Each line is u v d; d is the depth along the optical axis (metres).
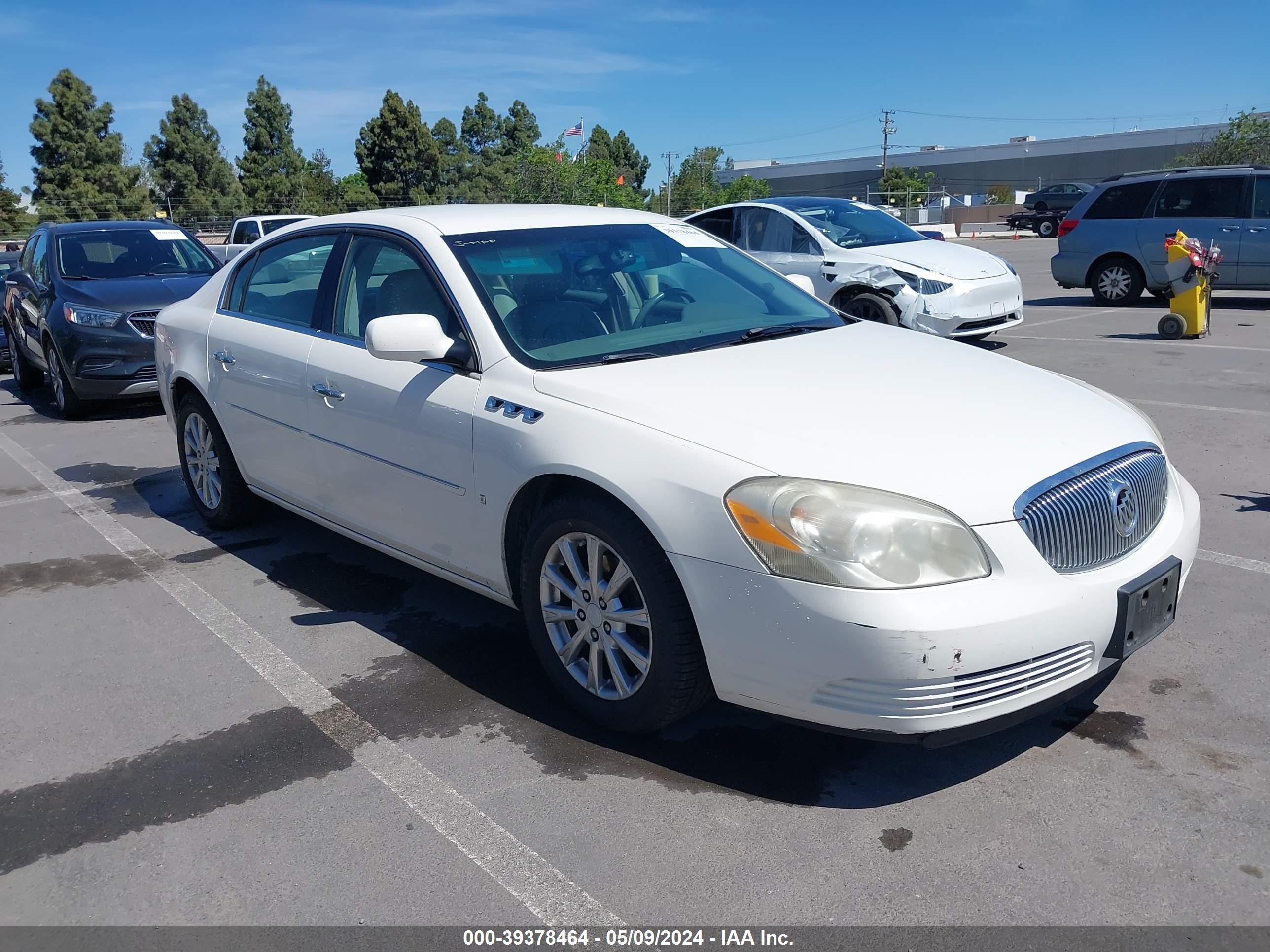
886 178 69.69
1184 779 2.87
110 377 8.65
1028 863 2.54
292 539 5.30
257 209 58.09
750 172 89.25
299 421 4.32
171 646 4.03
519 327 3.55
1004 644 2.56
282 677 3.72
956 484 2.66
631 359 3.45
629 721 3.11
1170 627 3.80
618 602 3.08
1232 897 2.40
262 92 59.25
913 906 2.41
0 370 12.95
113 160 52.88
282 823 2.83
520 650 3.88
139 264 9.55
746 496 2.70
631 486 2.89
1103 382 8.20
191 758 3.19
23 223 55.28
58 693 3.67
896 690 2.54
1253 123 33.16
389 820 2.82
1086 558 2.80
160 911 2.49
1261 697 3.29
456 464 3.50
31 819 2.89
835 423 2.90
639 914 2.42
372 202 53.94
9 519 5.94
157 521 5.75
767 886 2.49
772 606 2.64
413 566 4.11
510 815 2.82
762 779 2.95
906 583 2.54
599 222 4.28
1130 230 12.98
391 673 3.72
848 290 9.73
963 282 9.34
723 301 4.06
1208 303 10.53
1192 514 3.25
